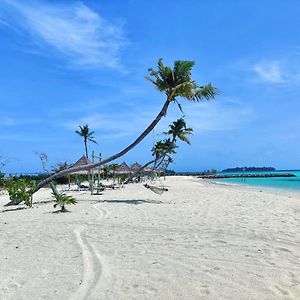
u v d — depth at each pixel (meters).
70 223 11.42
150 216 12.68
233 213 13.25
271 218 11.80
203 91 20.98
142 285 5.45
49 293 5.27
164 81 20.83
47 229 10.45
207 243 7.98
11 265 6.73
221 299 4.83
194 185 44.28
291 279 5.48
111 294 5.15
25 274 6.16
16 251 7.84
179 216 12.49
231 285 5.31
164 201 19.22
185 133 41.75
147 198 21.58
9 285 5.66
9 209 17.69
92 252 7.49
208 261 6.55
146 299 4.93
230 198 21.09
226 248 7.48
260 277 5.61
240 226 10.11
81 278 5.84
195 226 10.24
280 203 17.94
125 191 30.02
